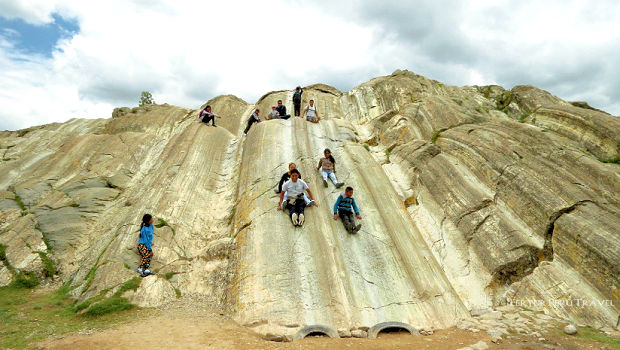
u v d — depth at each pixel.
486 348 5.45
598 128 10.75
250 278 7.63
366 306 7.07
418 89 18.64
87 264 8.87
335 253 8.28
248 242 8.69
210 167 13.29
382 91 19.00
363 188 10.88
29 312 6.96
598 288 6.88
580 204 8.19
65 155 14.25
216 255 8.99
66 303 7.52
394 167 12.74
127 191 12.32
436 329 6.57
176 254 9.08
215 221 10.73
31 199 11.77
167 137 16.47
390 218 9.69
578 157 9.37
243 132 16.23
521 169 9.72
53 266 9.10
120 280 7.95
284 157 12.19
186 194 11.35
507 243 8.34
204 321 6.69
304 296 7.12
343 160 12.30
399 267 8.14
